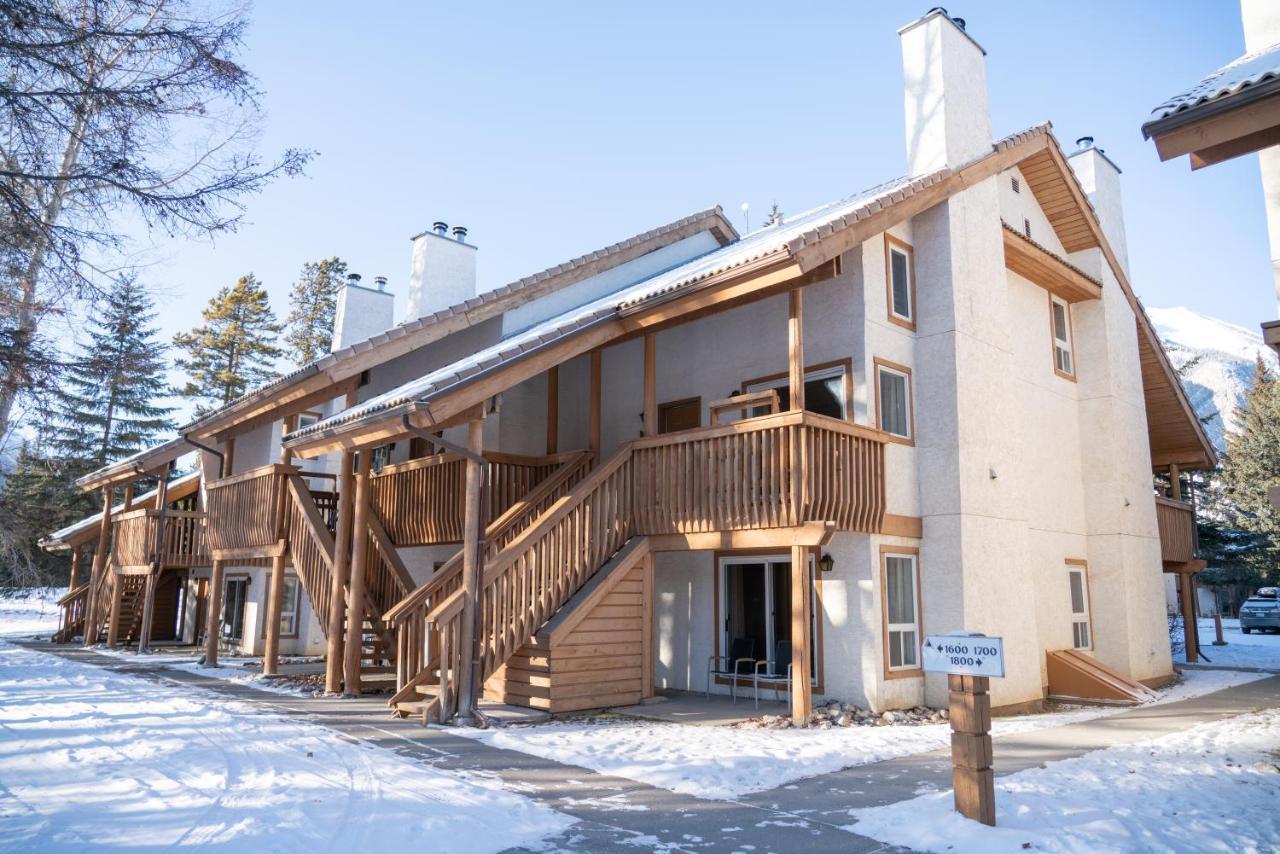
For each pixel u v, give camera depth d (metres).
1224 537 28.20
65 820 5.38
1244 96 5.32
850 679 10.44
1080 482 15.31
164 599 24.11
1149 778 6.71
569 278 14.79
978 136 12.84
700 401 13.41
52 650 19.73
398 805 5.71
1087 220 15.34
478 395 9.54
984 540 11.35
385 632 12.55
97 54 9.12
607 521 11.12
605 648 10.52
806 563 9.61
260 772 6.73
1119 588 14.65
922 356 11.70
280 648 19.58
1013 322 14.07
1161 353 17.23
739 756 7.48
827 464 9.82
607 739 8.27
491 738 8.27
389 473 14.66
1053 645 13.47
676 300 10.62
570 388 15.49
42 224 9.12
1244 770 7.00
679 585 12.76
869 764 7.34
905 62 12.88
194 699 11.13
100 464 37.44
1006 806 5.80
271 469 14.10
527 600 10.19
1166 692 13.56
